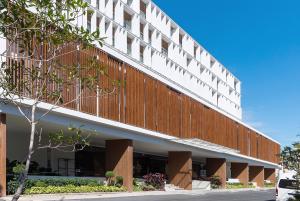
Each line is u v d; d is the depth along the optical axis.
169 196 31.39
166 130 40.81
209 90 74.38
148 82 38.03
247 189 58.44
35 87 7.83
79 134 8.12
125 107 33.81
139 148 44.47
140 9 54.97
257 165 76.50
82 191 28.08
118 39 46.44
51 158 34.78
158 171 55.56
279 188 22.66
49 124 26.98
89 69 8.41
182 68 62.88
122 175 34.06
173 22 61.16
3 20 7.30
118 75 33.00
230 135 60.44
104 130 31.44
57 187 26.20
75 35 7.66
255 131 73.75
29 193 23.77
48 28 7.47
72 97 26.70
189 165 45.28
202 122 50.28
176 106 43.69
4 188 22.12
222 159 57.31
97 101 30.03
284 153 19.94
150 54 53.81
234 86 90.75
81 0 7.51
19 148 32.03
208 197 32.53
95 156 41.22
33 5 7.22
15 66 7.91
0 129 22.25
